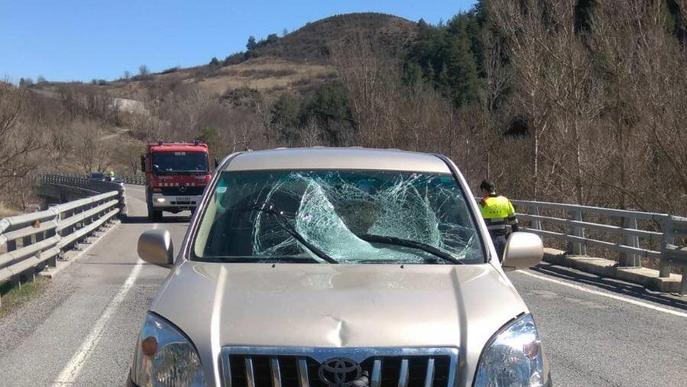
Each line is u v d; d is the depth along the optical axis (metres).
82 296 10.10
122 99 132.75
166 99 123.25
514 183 32.50
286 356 3.11
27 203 40.25
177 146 26.28
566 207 14.64
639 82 21.91
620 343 7.59
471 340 3.22
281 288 3.59
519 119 38.50
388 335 3.19
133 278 11.72
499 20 27.48
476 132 37.25
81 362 6.79
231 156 5.15
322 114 62.50
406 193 4.63
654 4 21.77
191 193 25.70
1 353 7.08
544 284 11.61
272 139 68.75
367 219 4.45
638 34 22.11
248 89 131.50
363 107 43.12
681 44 23.00
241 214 4.46
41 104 88.94
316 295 3.49
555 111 25.94
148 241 4.51
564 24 25.39
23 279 10.88
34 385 6.11
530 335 3.39
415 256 4.18
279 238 4.28
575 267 13.66
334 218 4.44
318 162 4.86
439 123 39.66
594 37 25.09
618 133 23.98
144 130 110.62
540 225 16.77
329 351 3.10
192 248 4.23
